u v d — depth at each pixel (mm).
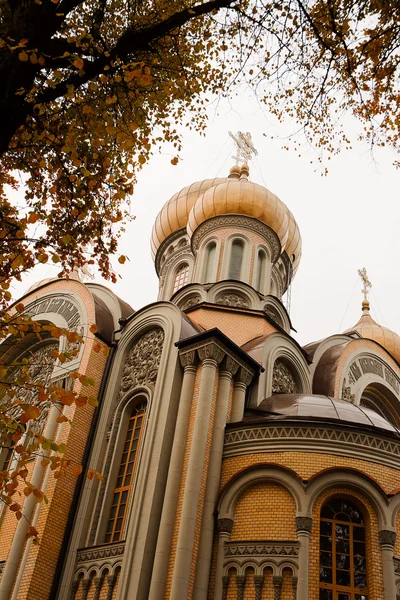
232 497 15898
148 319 21219
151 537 15680
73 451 19125
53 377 21719
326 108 13023
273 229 30359
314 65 11609
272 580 14375
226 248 29250
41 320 24172
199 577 14867
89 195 12469
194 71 13477
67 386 20750
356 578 14531
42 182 12367
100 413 20266
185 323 20469
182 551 14867
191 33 12914
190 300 27062
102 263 12234
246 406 19328
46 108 11508
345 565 14711
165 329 20219
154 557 15367
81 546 17609
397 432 17312
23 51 8047
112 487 18562
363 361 27281
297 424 16547
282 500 15562
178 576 14531
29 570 16859
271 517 15375
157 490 16391
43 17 8742
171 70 12812
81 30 12367
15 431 9711
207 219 30484
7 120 8445
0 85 8445
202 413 17156
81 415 19891
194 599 14570
